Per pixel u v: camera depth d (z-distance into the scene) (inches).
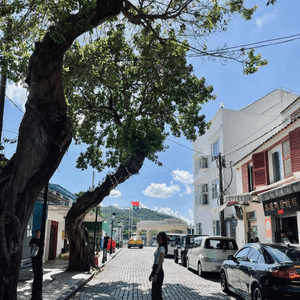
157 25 465.1
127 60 543.2
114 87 572.1
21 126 274.8
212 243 558.9
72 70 458.6
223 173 1017.5
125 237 3540.8
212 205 1159.0
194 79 561.0
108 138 657.6
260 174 682.2
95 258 672.4
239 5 425.4
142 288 440.5
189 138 631.2
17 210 259.0
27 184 265.7
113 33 489.4
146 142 497.7
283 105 1075.3
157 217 5885.8
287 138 591.8
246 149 1039.0
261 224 670.5
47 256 799.1
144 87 605.3
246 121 1058.1
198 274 576.4
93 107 614.9
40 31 344.5
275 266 279.6
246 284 324.8
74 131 617.3
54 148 277.4
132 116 531.8
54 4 286.7
